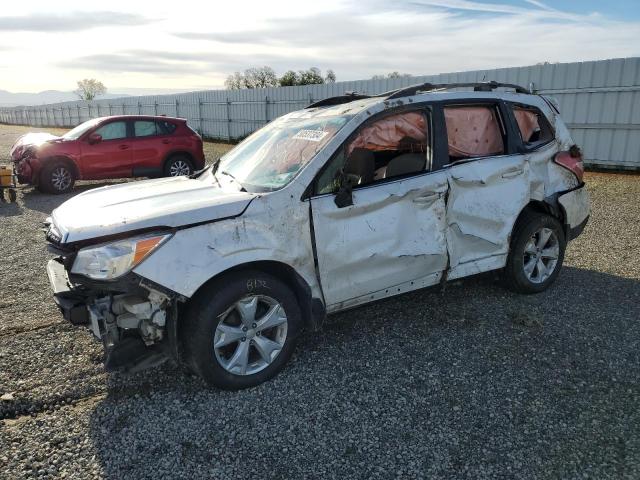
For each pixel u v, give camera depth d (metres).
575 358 3.64
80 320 3.17
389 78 17.77
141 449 2.79
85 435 2.91
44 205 9.78
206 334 3.13
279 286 3.37
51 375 3.53
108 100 37.78
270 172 3.74
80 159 10.98
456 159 4.19
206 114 28.30
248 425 2.97
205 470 2.62
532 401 3.14
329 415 3.05
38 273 5.74
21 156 10.87
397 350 3.81
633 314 4.36
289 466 2.63
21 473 2.60
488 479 2.51
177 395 3.30
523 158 4.46
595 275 5.36
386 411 3.07
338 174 3.59
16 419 3.08
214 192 3.64
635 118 12.46
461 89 4.64
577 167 4.88
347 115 3.83
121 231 3.00
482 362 3.61
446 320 4.30
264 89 24.05
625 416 2.97
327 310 3.61
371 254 3.64
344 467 2.62
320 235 3.46
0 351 3.87
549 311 4.43
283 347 3.45
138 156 11.62
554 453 2.68
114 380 3.48
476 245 4.24
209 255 3.09
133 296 3.12
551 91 13.82
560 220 4.89
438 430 2.89
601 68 12.79
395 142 4.12
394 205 3.73
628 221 7.77
